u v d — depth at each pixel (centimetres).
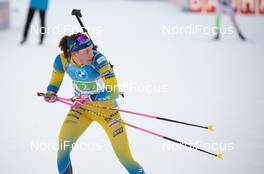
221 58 3725
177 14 6322
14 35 4675
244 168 1662
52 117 2244
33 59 3603
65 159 1387
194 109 2372
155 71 3231
